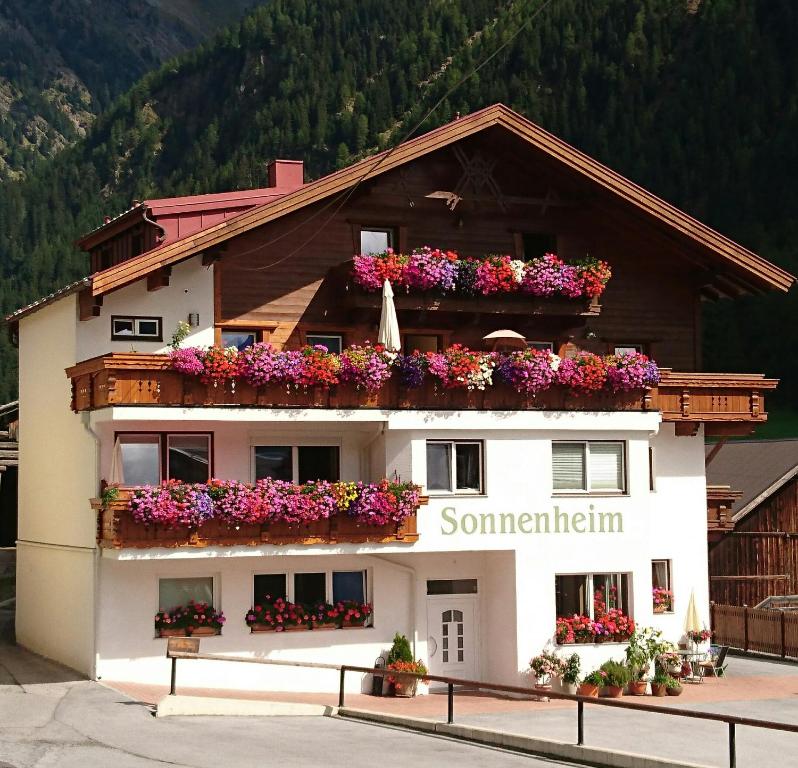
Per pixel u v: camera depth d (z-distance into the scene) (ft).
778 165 345.51
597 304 100.89
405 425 91.50
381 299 94.22
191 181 555.69
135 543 83.41
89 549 87.45
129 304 90.48
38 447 101.04
